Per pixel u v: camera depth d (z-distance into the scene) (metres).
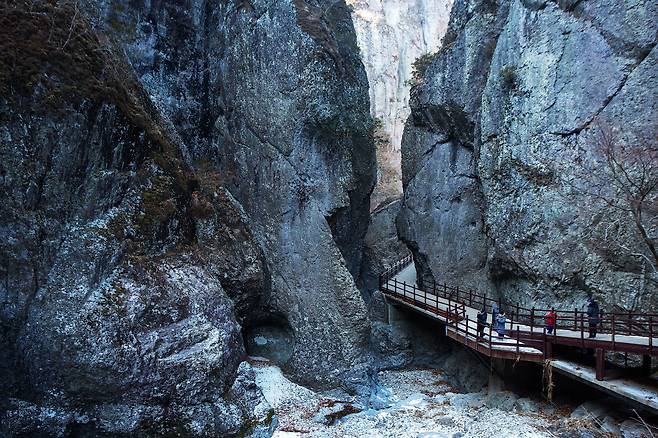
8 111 13.38
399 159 60.66
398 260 37.62
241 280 19.80
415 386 23.22
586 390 17.73
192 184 19.34
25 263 13.52
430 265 27.84
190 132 22.95
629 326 15.44
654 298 16.33
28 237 13.59
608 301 17.33
